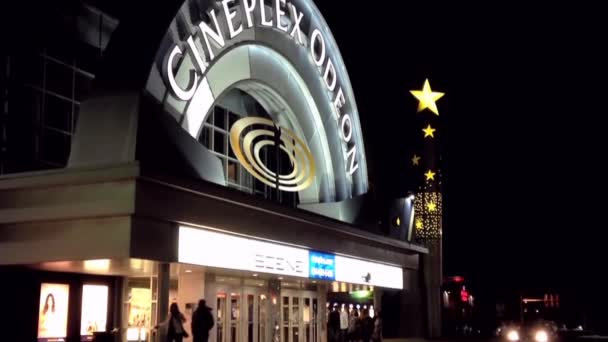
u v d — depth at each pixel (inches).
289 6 1170.6
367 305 1679.4
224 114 1256.2
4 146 803.4
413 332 1684.3
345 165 1302.9
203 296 895.1
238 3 1013.2
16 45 835.4
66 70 910.4
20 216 681.6
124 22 799.7
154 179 660.1
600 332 2962.6
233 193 786.8
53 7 888.9
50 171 668.7
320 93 1251.2
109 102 723.4
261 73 1105.4
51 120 879.1
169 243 706.8
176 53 832.9
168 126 746.2
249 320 1019.9
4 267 740.7
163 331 719.1
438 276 1721.2
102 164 660.7
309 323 1215.6
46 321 797.2
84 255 661.3
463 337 2022.6
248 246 849.5
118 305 897.5
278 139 1066.7
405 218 1550.2
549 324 1921.8
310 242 996.6
